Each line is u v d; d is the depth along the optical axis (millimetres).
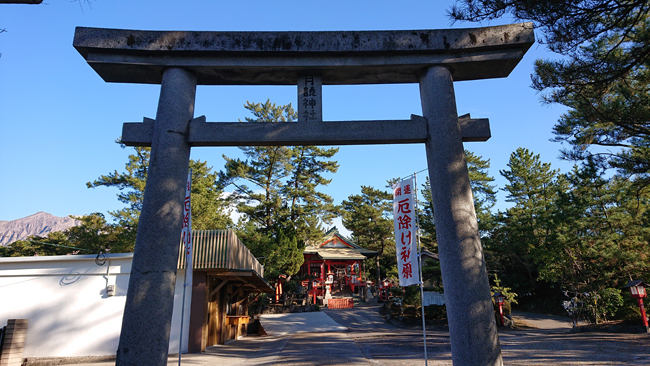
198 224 23688
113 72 5770
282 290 34219
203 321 11875
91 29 5477
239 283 16312
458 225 5180
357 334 18359
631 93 9141
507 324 20953
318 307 31969
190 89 5715
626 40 7859
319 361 9719
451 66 5828
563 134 11336
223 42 5590
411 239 6723
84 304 11664
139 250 4930
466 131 5688
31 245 28422
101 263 11945
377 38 5695
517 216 30578
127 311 4723
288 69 5801
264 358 10648
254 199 35125
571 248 20438
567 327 18875
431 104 5672
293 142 5645
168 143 5332
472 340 4805
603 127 10695
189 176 7754
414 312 24062
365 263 44312
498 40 5633
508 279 30375
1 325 11359
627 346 10102
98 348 11352
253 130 5574
